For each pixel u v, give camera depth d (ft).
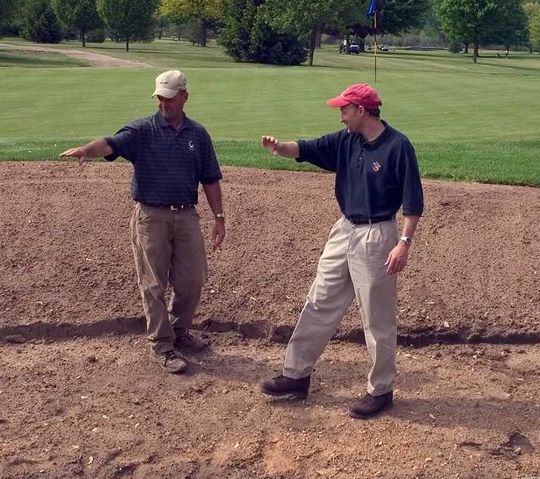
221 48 212.64
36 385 17.26
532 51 325.42
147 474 14.21
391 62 171.83
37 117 56.44
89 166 28.81
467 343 19.66
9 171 27.89
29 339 19.69
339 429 15.53
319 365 18.34
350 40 231.71
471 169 30.37
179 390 17.07
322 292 15.87
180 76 16.69
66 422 15.76
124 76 94.73
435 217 24.17
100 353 18.94
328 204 24.76
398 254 14.73
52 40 206.90
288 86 86.22
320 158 15.76
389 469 14.21
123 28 182.60
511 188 27.55
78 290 20.89
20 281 21.16
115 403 16.52
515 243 22.82
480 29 189.47
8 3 162.91
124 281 21.20
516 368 18.44
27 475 14.11
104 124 52.47
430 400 16.71
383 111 64.54
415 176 14.78
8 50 156.46
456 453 14.71
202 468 14.38
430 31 363.76
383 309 15.37
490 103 71.87
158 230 17.26
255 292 20.95
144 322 20.07
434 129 52.39
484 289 21.02
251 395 16.87
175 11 224.53
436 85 92.68
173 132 17.04
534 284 21.17
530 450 14.98
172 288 19.40
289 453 14.76
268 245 22.67
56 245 22.44
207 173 17.80
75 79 89.66
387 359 15.64
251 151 34.47
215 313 20.36
